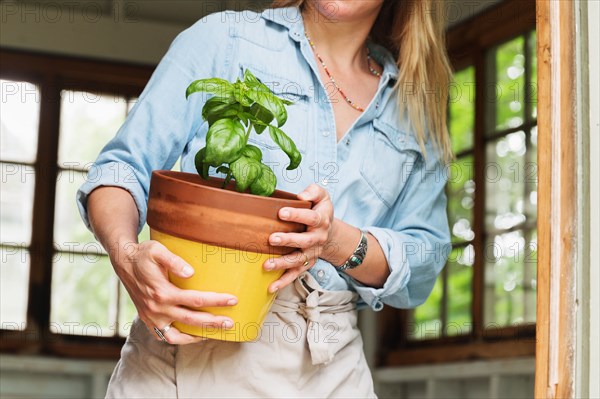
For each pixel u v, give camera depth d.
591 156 1.33
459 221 5.09
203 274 1.29
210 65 1.57
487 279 4.86
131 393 1.47
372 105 1.62
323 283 1.52
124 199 1.44
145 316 1.33
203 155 1.35
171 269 1.27
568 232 1.34
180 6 6.08
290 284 1.48
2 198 5.75
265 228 1.29
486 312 4.85
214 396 1.44
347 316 1.57
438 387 5.16
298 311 1.49
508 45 4.79
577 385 1.31
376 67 1.72
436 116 1.73
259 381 1.45
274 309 1.47
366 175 1.60
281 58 1.59
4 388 5.60
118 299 5.81
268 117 1.37
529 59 4.61
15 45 5.91
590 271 1.32
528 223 4.59
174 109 1.53
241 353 1.45
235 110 1.34
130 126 1.51
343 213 1.59
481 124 4.95
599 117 1.33
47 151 5.87
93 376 5.64
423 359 5.29
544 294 1.35
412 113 1.67
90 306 5.76
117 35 6.03
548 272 1.35
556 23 1.38
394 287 1.57
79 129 5.97
